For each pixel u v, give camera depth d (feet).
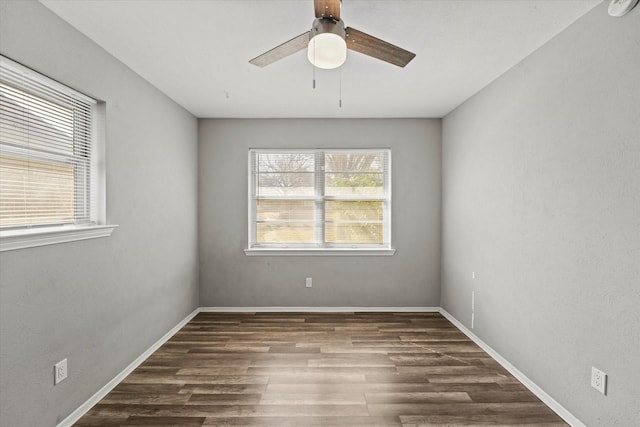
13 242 5.47
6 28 5.48
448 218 13.16
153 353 10.06
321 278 14.01
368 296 14.01
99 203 7.88
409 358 9.69
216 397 7.69
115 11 6.40
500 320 9.48
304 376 8.64
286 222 14.11
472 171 11.18
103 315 7.84
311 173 14.03
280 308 14.01
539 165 7.86
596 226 6.23
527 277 8.27
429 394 7.82
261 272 14.01
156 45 7.75
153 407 7.32
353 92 10.85
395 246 13.97
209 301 13.99
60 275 6.55
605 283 6.04
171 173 11.44
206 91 10.70
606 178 6.01
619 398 5.75
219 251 13.97
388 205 14.05
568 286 6.92
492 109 9.91
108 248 8.04
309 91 10.75
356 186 14.05
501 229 9.45
